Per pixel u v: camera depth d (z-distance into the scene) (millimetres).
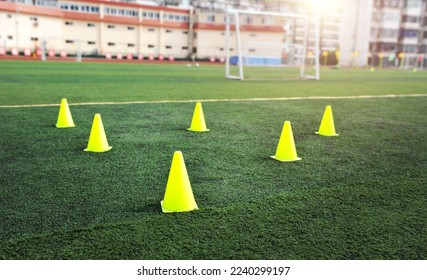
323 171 4199
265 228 2758
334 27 62719
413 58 63938
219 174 3998
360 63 58875
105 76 18156
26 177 3738
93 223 2783
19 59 36375
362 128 6906
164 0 53031
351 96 12375
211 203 3195
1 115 6977
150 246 2484
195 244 2518
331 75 27672
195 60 49875
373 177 4016
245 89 13805
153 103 9328
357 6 59469
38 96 9883
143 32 48875
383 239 2656
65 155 4559
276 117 7832
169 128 6395
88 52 45938
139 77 18328
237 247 2492
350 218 2969
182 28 51156
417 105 10391
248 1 53156
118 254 2393
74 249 2441
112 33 46938
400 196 3469
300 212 3051
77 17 44125
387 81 21359
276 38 53094
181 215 2939
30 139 5281
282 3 56031
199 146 5211
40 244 2484
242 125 6852
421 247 2568
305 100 10945
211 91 12688
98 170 4027
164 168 4164
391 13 61688
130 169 4094
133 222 2809
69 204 3115
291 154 4617
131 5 47656
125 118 7188
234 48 52188
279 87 15156
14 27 39469
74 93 10836
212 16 51531
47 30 42219
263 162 4504
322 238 2641
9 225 2725
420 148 5430
